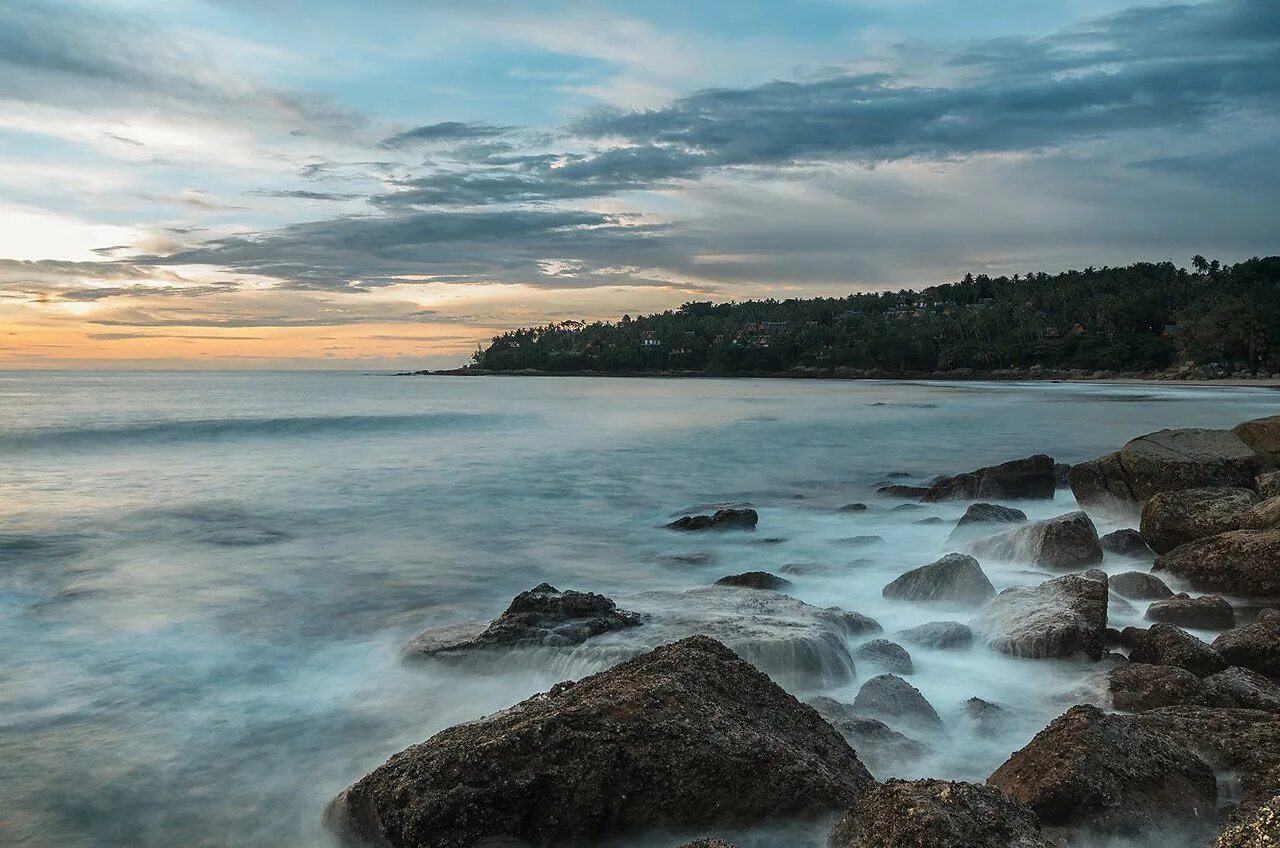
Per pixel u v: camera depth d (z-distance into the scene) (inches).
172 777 267.1
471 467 1064.8
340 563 574.2
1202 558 461.4
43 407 2174.0
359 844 221.1
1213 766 235.8
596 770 216.4
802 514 738.8
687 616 369.1
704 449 1256.8
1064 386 4271.7
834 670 327.0
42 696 331.0
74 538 647.8
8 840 231.8
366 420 1743.4
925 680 335.3
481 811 210.7
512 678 338.0
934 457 1163.3
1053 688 325.4
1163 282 6973.4
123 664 368.2
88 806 249.6
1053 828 207.2
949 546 589.6
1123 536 550.6
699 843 188.1
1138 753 221.9
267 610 457.1
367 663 368.5
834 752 243.8
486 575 543.8
